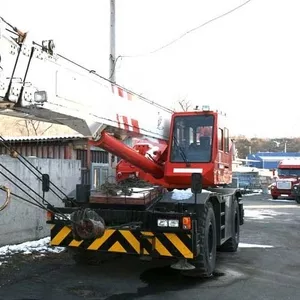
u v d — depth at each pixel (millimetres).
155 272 7297
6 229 8922
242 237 11828
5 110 4977
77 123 6039
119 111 6855
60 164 10625
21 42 4637
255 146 113188
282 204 25438
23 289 6164
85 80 5844
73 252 7793
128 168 9234
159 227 6645
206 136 8727
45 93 4738
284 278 7121
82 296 5895
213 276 7152
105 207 7359
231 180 10500
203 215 6836
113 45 13625
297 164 30797
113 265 7750
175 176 8594
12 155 5910
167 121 8992
